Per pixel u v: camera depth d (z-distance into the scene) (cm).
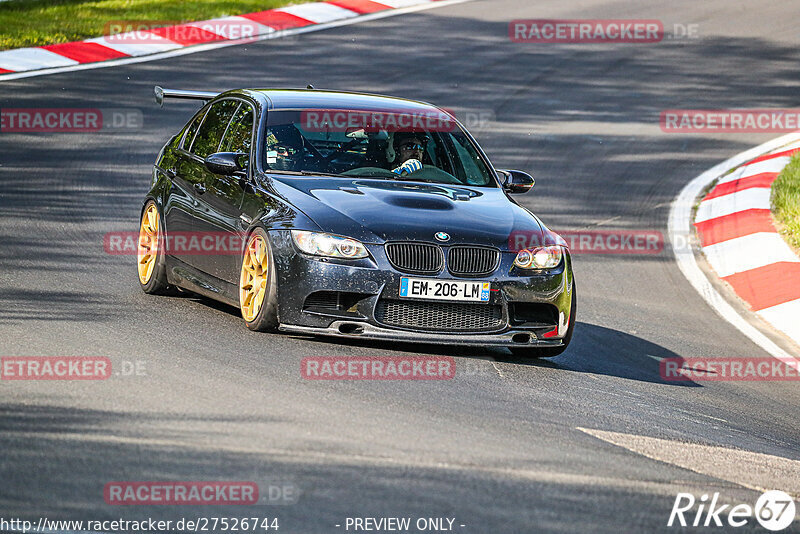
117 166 4344
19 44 6112
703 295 3406
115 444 1555
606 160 5059
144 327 2312
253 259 2341
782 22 8081
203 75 5841
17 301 2470
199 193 2609
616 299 3259
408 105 2827
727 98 6312
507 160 4925
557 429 1856
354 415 1789
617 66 6812
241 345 2208
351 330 2245
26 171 4138
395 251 2247
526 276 2336
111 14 6994
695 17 8112
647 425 1986
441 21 7538
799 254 3728
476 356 2384
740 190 4566
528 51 6956
